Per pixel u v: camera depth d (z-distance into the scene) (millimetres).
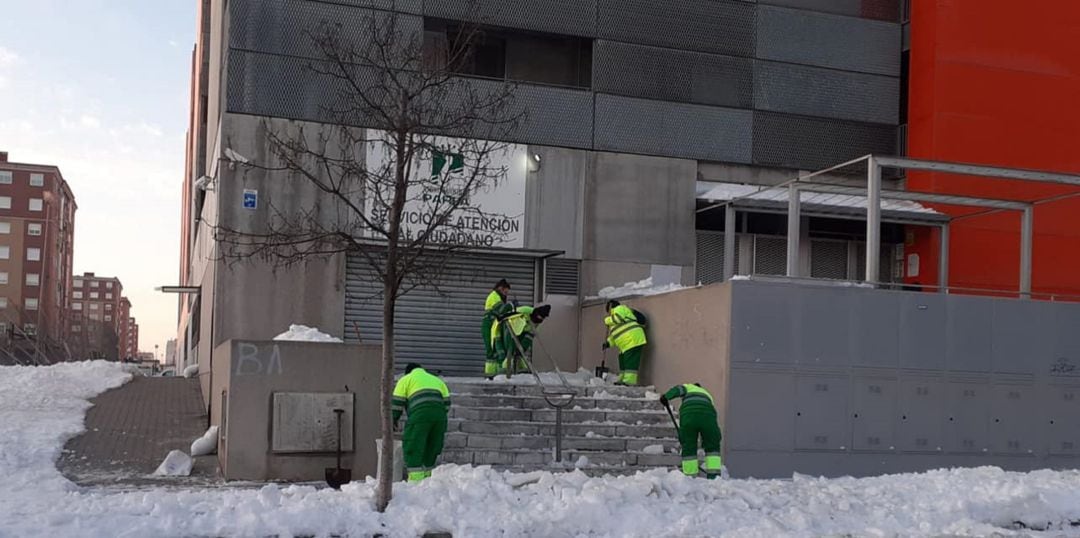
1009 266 19312
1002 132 19469
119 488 10273
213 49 21328
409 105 12047
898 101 20031
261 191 15992
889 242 20406
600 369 16219
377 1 16812
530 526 8391
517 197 17484
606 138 18188
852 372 13805
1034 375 14594
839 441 13680
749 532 8656
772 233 19594
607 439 13242
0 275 104000
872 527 9125
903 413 13977
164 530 7668
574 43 18516
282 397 11328
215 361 13359
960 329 14320
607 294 17641
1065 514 10062
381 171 13578
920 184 19297
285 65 16312
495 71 18062
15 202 105312
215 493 9094
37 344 64812
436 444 10539
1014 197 19469
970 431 14242
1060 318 14781
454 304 17156
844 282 14164
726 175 19078
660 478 9891
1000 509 9898
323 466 11430
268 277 15898
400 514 8383
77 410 14406
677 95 18719
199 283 23203
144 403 15820
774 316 13555
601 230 18000
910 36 20016
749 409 13359
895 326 14055
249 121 16062
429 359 16953
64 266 118750
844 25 19891
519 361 16219
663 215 18375
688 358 14422
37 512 8172
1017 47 19672
